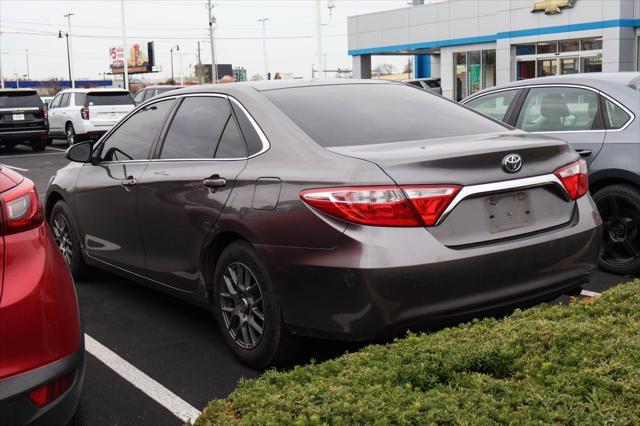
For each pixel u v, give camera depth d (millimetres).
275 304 3688
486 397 2518
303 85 4492
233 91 4387
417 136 3982
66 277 2721
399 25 35500
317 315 3484
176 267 4504
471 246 3475
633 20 25406
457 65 33094
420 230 3354
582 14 26297
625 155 5590
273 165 3812
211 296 4293
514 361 2840
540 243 3668
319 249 3432
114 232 5148
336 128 3939
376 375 2768
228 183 4000
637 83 5867
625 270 5789
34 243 2629
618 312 3422
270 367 3877
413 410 2426
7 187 2643
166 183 4488
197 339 4609
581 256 3898
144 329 4840
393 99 4492
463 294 3424
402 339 3209
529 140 3904
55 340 2545
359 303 3309
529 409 2410
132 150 5070
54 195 6121
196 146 4457
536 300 3732
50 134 24141
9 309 2449
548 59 28188
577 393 2520
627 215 5742
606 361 2758
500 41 29641
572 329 3055
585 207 4008
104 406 3646
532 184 3721
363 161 3453
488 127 4340
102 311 5262
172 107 4855
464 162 3488
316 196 3451
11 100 21078
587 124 5914
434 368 2797
